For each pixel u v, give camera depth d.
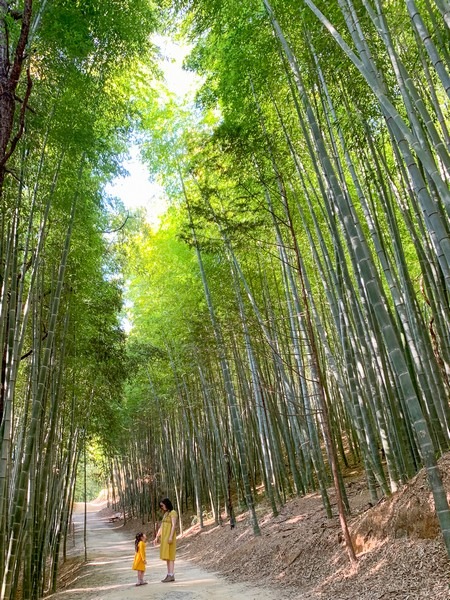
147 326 13.19
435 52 2.84
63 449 10.66
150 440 17.27
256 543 7.12
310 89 6.23
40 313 6.41
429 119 3.38
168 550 6.62
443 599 3.04
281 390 9.44
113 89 6.90
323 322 9.59
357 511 6.03
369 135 5.27
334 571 4.61
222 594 5.18
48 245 6.86
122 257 11.05
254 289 9.24
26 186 5.40
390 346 3.32
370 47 4.70
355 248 3.78
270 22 5.54
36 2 4.83
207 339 9.23
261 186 7.04
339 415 12.53
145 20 6.43
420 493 4.24
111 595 5.71
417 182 2.92
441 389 4.86
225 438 10.76
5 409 3.96
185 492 16.02
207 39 7.64
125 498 25.62
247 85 6.66
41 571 6.99
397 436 5.36
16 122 4.64
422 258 5.15
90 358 9.77
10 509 5.84
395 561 3.92
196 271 10.04
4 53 3.48
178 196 9.95
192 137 9.46
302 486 8.84
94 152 6.59
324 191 5.68
